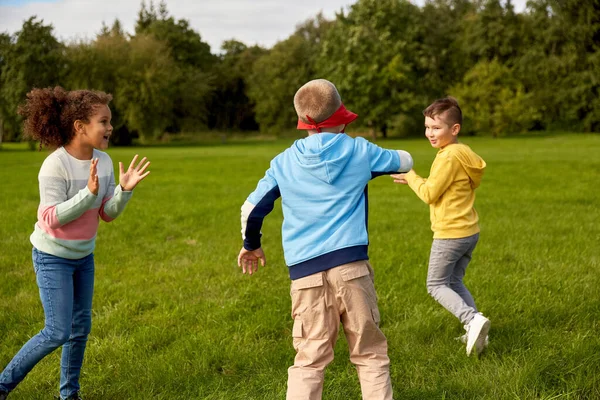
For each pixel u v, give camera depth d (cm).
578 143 3338
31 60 4438
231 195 1186
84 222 285
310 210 256
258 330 405
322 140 263
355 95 5034
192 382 326
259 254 280
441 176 348
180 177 1620
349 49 4972
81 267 296
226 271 575
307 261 253
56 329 280
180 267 598
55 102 282
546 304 430
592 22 4753
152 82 4569
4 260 629
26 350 282
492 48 5597
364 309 252
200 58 6550
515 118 4684
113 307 469
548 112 5169
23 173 1789
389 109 5094
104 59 4606
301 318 256
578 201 1030
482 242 673
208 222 867
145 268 595
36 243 282
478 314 340
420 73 5588
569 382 304
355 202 259
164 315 441
